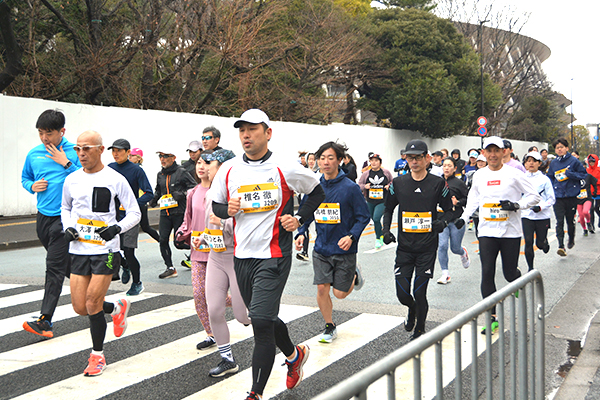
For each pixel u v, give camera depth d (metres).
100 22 19.80
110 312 4.84
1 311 6.41
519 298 2.93
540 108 53.84
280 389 4.10
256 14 22.03
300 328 5.62
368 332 5.46
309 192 3.86
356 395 1.51
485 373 2.42
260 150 3.73
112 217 4.45
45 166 5.41
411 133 33.00
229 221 4.26
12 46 16.95
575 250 10.67
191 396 3.96
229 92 24.69
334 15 26.50
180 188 8.20
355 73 29.98
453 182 7.86
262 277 3.64
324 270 5.14
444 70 31.23
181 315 6.18
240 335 5.40
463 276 8.34
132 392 4.03
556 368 4.61
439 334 1.98
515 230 5.56
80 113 16.31
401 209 5.22
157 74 22.23
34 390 4.08
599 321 5.84
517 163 8.16
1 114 14.51
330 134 26.19
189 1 20.45
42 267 9.34
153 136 18.34
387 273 8.55
